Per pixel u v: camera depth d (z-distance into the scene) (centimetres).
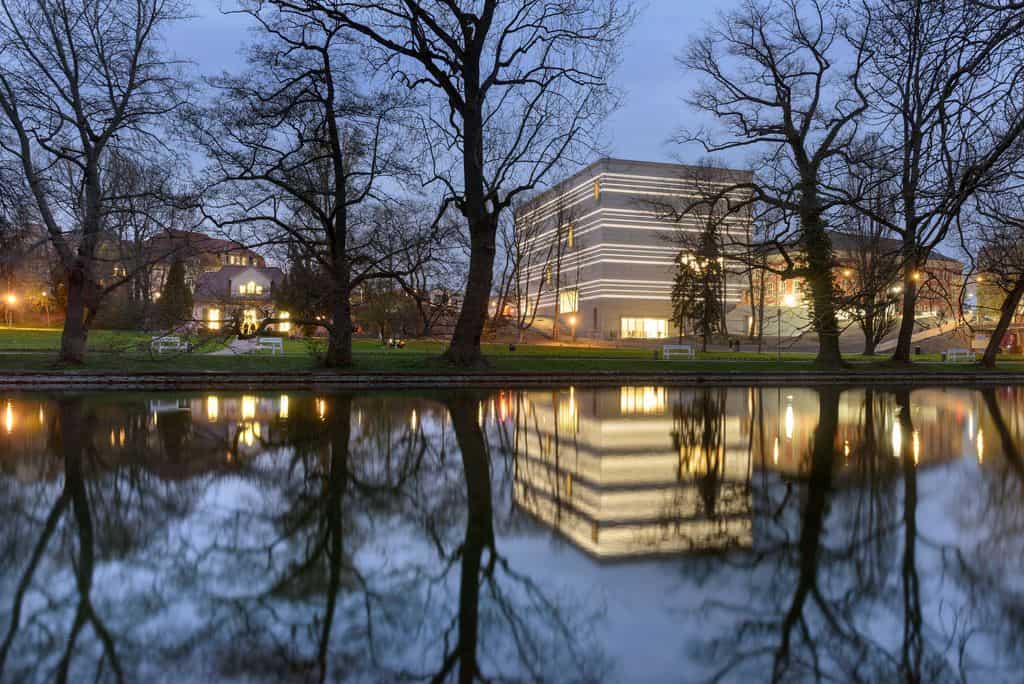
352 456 947
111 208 2319
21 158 2200
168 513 641
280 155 2288
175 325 2675
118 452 945
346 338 2472
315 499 703
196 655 361
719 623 402
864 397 2027
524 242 7156
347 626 399
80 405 1559
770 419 1428
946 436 1181
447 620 408
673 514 653
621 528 605
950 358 3972
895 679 333
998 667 346
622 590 455
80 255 2316
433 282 3023
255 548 543
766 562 511
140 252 2517
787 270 2544
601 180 8200
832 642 377
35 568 491
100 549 534
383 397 1852
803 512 658
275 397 1816
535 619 408
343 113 2314
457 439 1123
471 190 2470
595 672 339
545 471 862
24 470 824
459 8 2317
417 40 2316
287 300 3412
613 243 8194
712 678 334
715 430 1257
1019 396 2105
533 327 8781
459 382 2366
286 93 2311
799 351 6047
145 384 2100
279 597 443
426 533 587
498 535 582
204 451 965
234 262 8375
